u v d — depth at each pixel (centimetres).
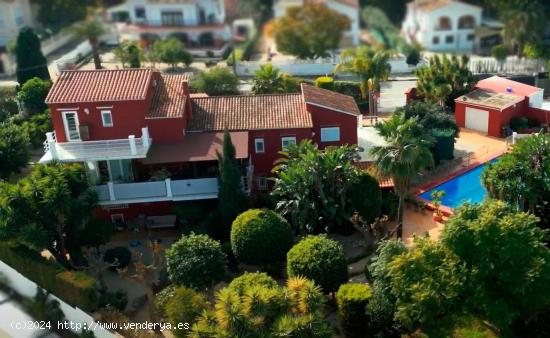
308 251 2908
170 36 4203
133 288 3178
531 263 2302
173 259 2922
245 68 6269
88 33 6656
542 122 5200
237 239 3158
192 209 3634
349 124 4075
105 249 3559
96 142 3625
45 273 2941
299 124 3953
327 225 3453
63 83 3744
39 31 7662
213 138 3812
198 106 4184
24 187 3098
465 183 4234
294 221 3438
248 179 3662
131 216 3800
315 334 2219
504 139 5044
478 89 5466
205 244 2948
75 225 3216
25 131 4728
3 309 2561
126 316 2938
